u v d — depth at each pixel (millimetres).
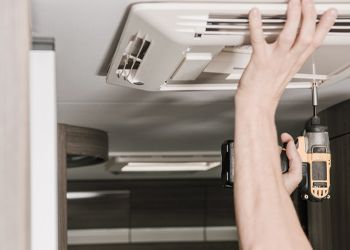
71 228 6812
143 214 6898
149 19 1381
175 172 6266
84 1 1417
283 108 3188
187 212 6930
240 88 1178
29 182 1001
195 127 3812
